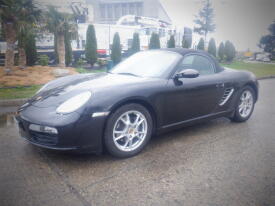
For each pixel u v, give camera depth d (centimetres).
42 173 247
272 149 313
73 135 247
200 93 348
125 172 252
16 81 786
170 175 246
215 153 300
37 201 203
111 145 270
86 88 283
